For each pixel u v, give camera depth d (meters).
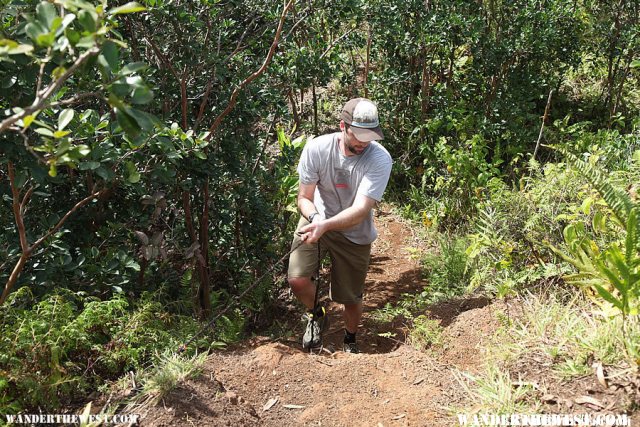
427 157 7.39
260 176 5.66
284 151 5.70
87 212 4.59
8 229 4.31
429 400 3.48
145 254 4.22
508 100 7.32
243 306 5.51
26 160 3.38
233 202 5.50
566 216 4.37
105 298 4.29
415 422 3.33
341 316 5.46
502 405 3.19
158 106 4.75
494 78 7.49
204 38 4.89
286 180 6.03
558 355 3.40
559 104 8.31
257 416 3.43
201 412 3.25
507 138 7.26
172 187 4.79
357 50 8.67
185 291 4.94
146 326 3.89
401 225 7.04
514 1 7.40
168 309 4.73
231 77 5.01
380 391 3.66
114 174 3.78
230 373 3.68
